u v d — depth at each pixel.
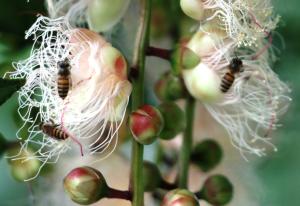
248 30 0.32
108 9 0.33
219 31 0.33
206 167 0.35
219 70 0.33
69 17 0.33
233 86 0.33
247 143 0.36
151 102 0.37
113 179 0.37
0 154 0.34
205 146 0.35
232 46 0.33
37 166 0.34
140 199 0.31
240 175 0.40
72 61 0.31
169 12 0.36
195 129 0.39
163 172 0.37
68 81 0.31
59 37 0.32
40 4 0.35
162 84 0.34
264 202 0.40
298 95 0.39
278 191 0.40
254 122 0.36
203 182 0.36
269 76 0.34
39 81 0.32
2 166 0.37
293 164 0.40
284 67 0.39
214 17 0.32
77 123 0.31
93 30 0.33
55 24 0.32
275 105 0.34
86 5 0.33
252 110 0.34
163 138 0.32
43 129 0.32
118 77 0.31
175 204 0.31
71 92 0.31
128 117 0.31
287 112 0.39
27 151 0.34
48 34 0.32
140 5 0.32
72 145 0.36
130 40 0.34
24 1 0.35
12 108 0.35
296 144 0.40
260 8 0.33
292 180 0.40
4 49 0.35
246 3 0.32
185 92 0.34
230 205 0.39
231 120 0.34
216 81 0.33
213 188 0.33
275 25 0.33
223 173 0.39
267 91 0.34
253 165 0.40
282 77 0.39
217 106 0.34
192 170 0.38
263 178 0.40
